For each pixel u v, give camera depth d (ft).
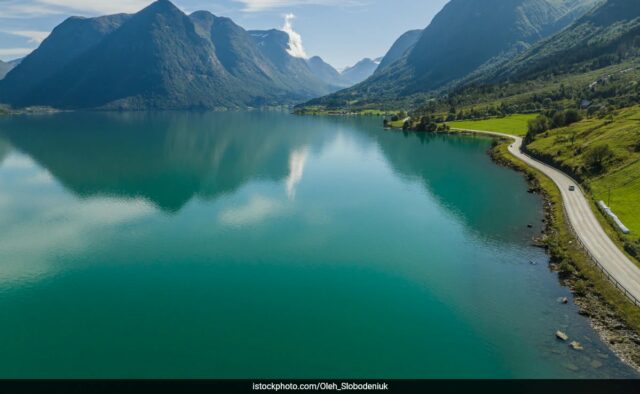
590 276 200.54
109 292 214.90
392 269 232.94
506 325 175.94
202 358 163.94
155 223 312.91
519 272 219.41
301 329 180.96
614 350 154.92
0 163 534.78
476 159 520.42
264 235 286.66
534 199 341.00
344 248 262.88
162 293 213.46
